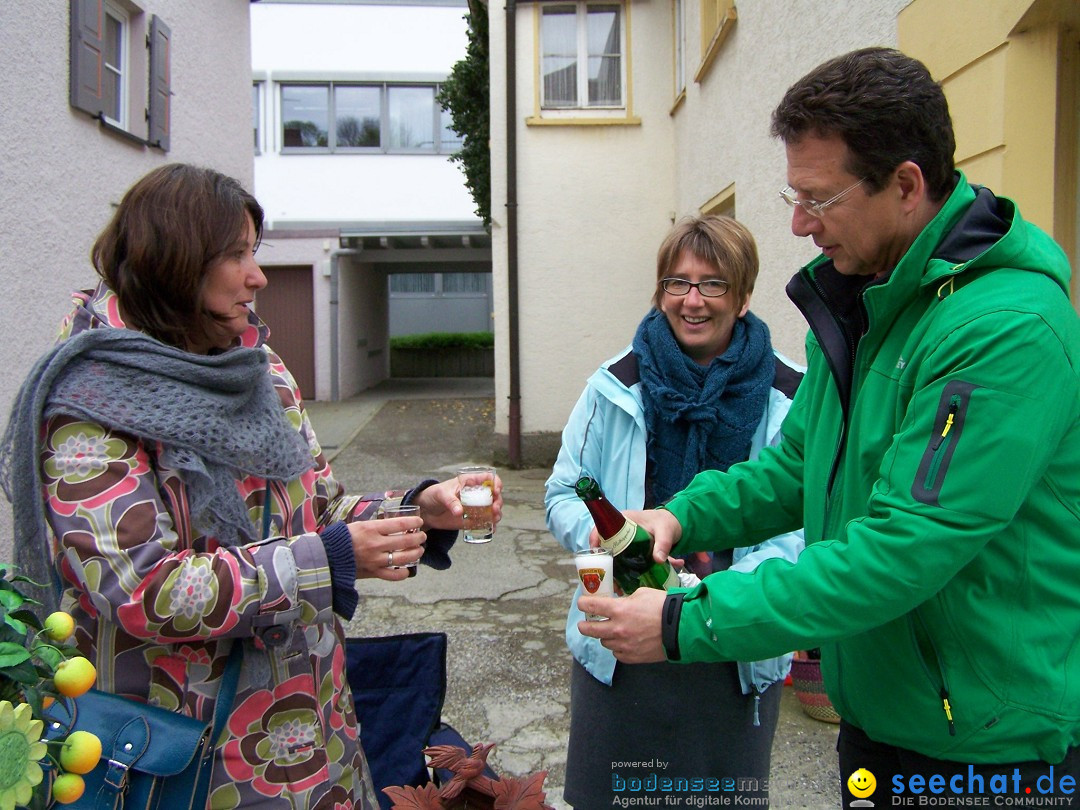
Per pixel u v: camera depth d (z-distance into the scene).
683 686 1.90
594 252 8.79
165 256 1.40
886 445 1.36
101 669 1.40
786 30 4.91
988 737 1.28
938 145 1.27
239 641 1.44
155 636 1.30
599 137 8.75
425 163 15.80
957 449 1.18
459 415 12.62
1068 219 2.73
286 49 15.43
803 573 1.27
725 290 1.99
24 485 1.30
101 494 1.29
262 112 15.49
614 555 1.65
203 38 7.03
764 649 1.28
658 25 8.69
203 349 1.55
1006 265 1.25
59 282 4.74
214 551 1.42
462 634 4.24
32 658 1.15
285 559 1.38
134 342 1.36
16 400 1.32
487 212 12.12
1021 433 1.16
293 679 1.48
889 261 1.39
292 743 1.47
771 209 5.27
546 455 8.84
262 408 1.54
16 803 1.01
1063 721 1.26
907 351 1.33
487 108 11.53
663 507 1.79
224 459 1.42
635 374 2.08
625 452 2.06
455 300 22.05
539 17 8.65
